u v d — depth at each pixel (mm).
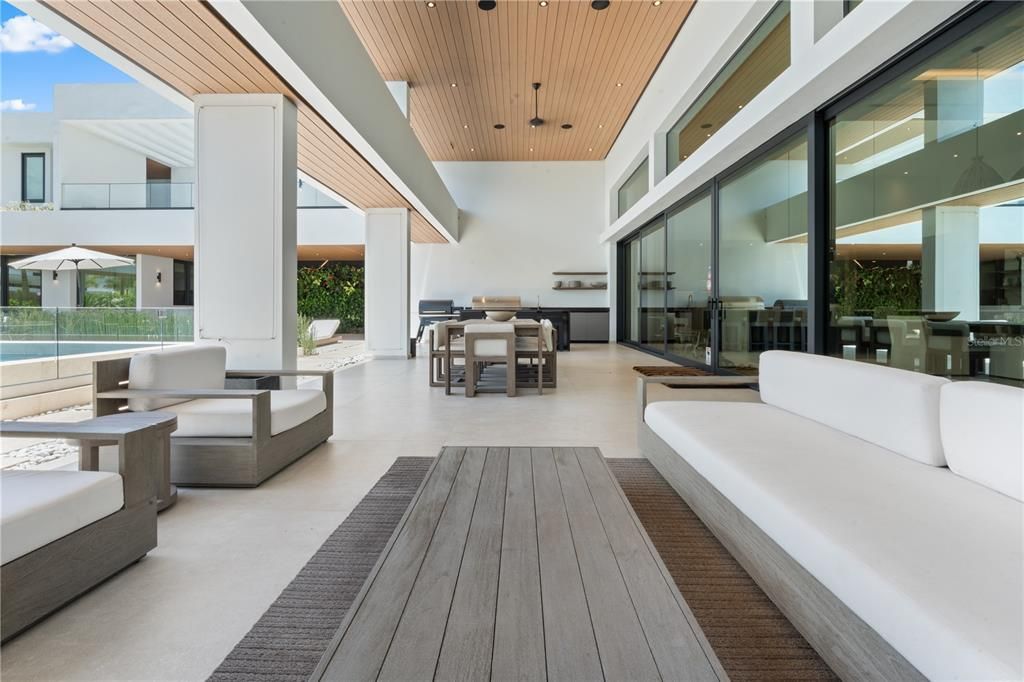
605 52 7188
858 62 3287
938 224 2955
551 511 1546
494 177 12578
